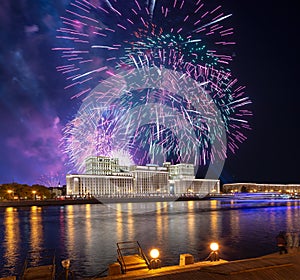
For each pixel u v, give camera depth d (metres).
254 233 49.22
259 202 188.00
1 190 168.50
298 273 7.68
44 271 16.98
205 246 38.12
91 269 28.89
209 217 79.75
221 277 7.29
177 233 49.94
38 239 47.41
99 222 70.44
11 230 58.03
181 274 7.54
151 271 17.16
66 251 37.53
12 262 32.78
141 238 45.44
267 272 7.61
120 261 18.64
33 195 178.75
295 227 57.03
